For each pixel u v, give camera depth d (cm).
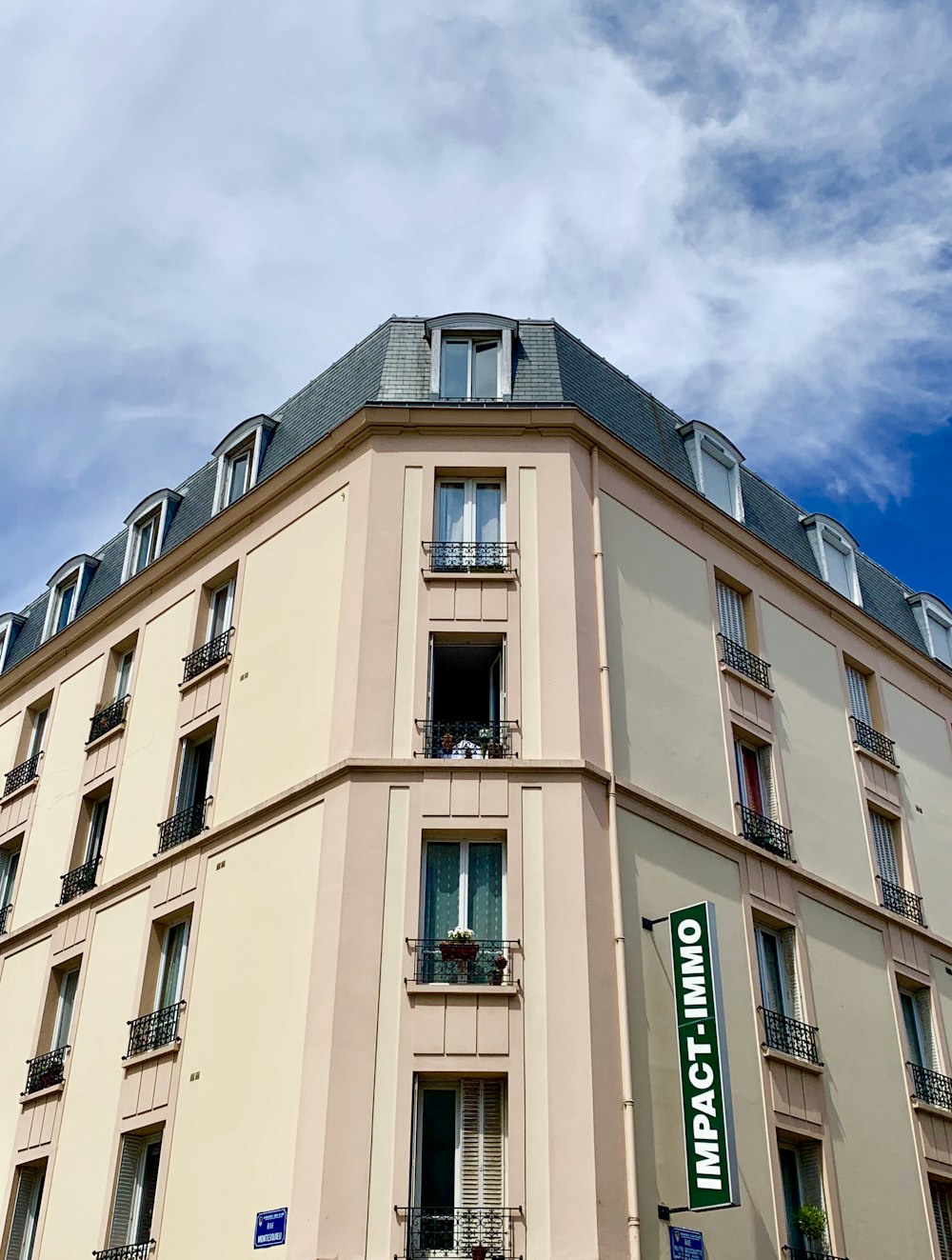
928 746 2733
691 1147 1653
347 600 2025
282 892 1872
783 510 2702
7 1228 2064
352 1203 1545
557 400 2205
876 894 2353
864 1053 2123
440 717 1970
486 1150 1598
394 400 2208
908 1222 2011
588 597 2036
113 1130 1948
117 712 2480
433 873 1795
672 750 2055
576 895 1752
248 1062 1775
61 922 2352
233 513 2392
